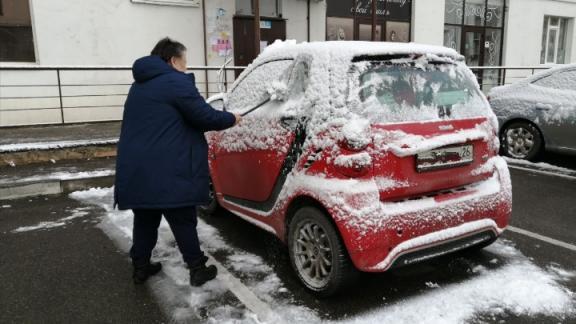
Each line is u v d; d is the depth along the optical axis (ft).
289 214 10.77
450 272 11.27
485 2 50.14
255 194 12.17
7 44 29.01
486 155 10.85
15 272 11.61
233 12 35.37
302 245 10.47
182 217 10.37
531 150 22.63
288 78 11.22
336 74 9.68
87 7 30.37
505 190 10.96
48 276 11.41
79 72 30.68
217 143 13.74
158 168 9.68
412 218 9.29
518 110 22.77
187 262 10.72
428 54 10.46
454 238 9.82
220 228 14.65
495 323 9.08
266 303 9.96
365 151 9.07
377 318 9.28
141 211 10.47
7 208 16.89
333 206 9.14
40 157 22.29
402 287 10.58
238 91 13.33
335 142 9.28
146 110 9.77
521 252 12.46
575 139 20.85
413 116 9.72
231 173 13.20
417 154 9.49
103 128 28.58
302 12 38.81
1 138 24.48
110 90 31.89
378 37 44.19
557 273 11.16
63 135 25.66
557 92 21.68
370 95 9.45
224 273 11.43
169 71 10.06
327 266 9.85
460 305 9.73
